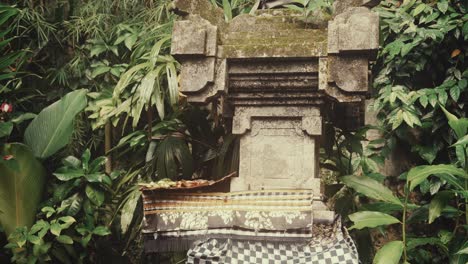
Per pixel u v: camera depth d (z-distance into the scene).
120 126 3.36
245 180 1.97
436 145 2.88
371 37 1.78
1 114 2.93
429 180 2.87
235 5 2.89
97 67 3.38
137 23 3.41
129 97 2.88
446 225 2.88
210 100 1.95
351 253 1.79
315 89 1.92
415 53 2.95
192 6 2.01
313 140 1.95
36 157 2.80
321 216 1.86
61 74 3.40
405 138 2.97
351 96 1.82
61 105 2.85
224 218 1.88
